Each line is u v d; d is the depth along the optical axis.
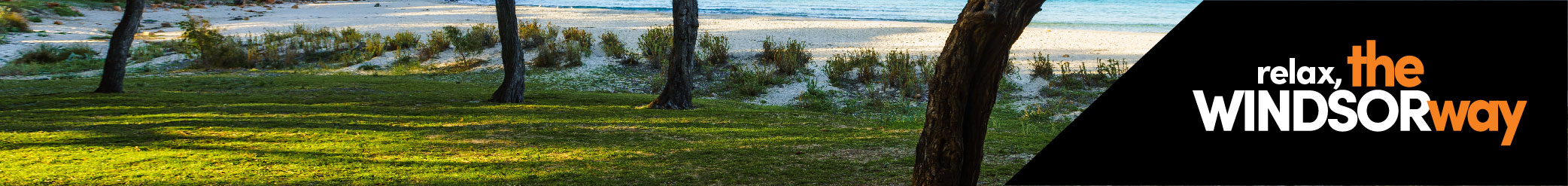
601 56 20.62
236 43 22.70
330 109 11.30
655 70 18.98
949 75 3.80
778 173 6.38
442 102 13.09
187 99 12.59
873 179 6.12
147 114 10.16
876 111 13.96
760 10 46.41
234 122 9.23
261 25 34.44
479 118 10.34
